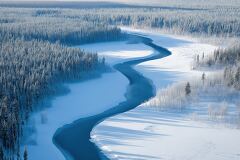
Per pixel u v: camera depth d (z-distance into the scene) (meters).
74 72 102.12
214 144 64.88
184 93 84.56
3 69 91.31
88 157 62.56
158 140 66.62
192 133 69.06
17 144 63.91
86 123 76.00
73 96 90.19
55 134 70.69
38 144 66.25
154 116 76.88
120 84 101.69
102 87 98.31
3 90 78.31
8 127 62.25
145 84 102.06
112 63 126.69
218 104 80.31
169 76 108.94
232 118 74.62
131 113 78.81
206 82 89.88
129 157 61.34
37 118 76.44
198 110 78.44
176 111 78.56
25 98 78.00
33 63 99.56
